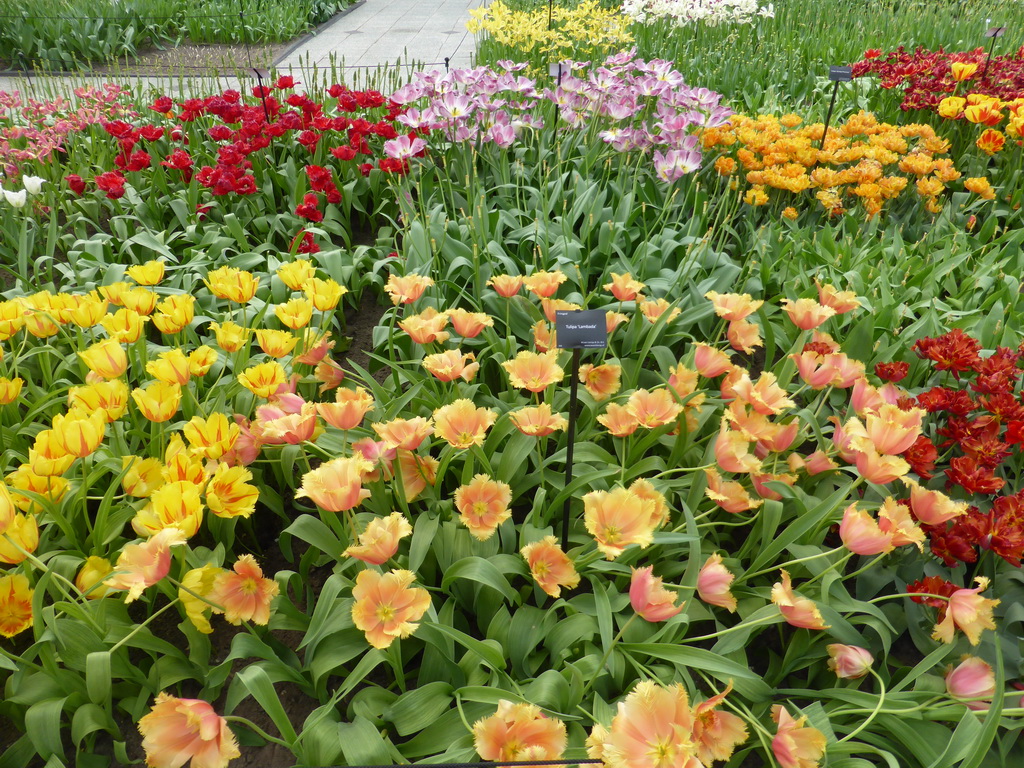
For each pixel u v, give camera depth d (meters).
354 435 2.29
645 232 3.65
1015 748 1.61
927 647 1.83
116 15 10.22
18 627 1.66
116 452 2.12
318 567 2.16
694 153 3.86
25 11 9.77
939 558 1.97
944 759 1.41
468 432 1.80
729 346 3.09
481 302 3.09
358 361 3.25
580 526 2.12
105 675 1.52
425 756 1.55
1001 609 1.92
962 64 5.05
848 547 1.64
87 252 3.52
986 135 4.27
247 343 2.48
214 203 3.98
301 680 1.71
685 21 8.26
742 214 4.19
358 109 4.99
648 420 1.87
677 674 1.67
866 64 5.85
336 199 4.00
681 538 1.70
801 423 2.57
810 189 4.28
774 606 1.75
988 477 1.96
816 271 3.31
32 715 1.53
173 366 1.91
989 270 3.42
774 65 6.94
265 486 2.22
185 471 1.66
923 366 2.75
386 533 1.43
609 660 1.69
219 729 1.30
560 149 4.30
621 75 5.12
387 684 1.81
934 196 3.96
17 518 1.58
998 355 2.37
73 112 5.00
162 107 4.61
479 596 1.88
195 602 1.65
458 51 9.93
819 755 1.36
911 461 2.01
